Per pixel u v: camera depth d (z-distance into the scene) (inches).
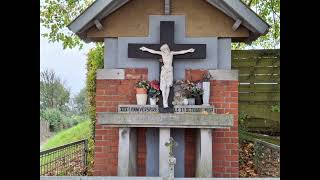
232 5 243.8
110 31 261.0
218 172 255.6
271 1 442.9
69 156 300.5
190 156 258.2
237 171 254.7
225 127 235.6
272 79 361.4
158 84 251.8
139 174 258.2
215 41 258.2
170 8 259.8
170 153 191.9
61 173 280.5
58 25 469.1
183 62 257.6
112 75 259.8
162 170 238.8
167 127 238.4
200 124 233.5
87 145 346.9
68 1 466.3
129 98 258.5
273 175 285.0
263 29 246.1
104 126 260.4
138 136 260.8
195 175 253.8
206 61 258.2
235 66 366.3
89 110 370.9
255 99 361.7
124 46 260.1
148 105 245.3
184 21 259.1
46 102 580.1
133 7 260.8
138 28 260.2
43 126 563.5
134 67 259.3
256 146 330.3
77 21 247.1
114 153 259.6
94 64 354.9
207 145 237.0
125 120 235.6
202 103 250.7
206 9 260.1
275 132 366.0
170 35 255.4
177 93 249.8
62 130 572.4
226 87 257.0
